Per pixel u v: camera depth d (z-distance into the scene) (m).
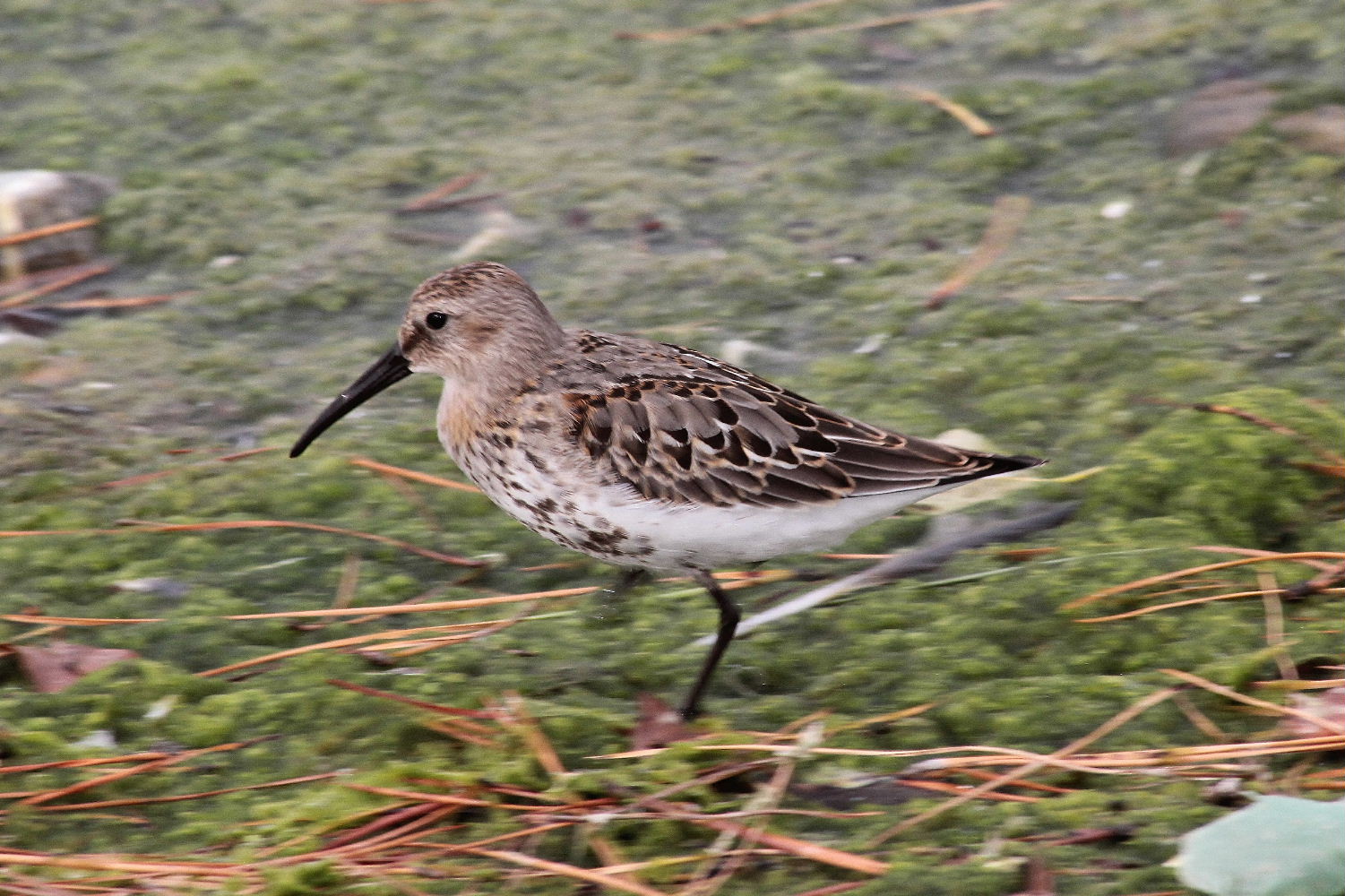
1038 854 7.57
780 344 13.12
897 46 17.55
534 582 10.60
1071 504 10.99
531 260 14.38
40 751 8.89
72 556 10.81
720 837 7.92
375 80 17.30
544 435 9.24
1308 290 13.12
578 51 17.72
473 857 7.92
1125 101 16.17
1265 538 10.62
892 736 8.81
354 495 11.51
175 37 18.19
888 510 9.31
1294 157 14.89
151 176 15.62
